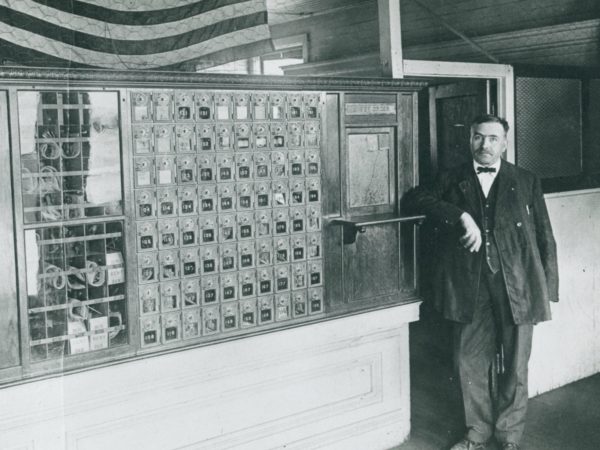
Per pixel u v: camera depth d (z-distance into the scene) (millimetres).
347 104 3240
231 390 3006
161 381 2799
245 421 3068
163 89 2688
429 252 4133
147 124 2662
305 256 3154
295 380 3209
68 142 2529
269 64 6984
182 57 3137
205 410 2945
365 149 3359
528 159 3969
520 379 3393
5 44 2756
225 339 2928
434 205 3344
